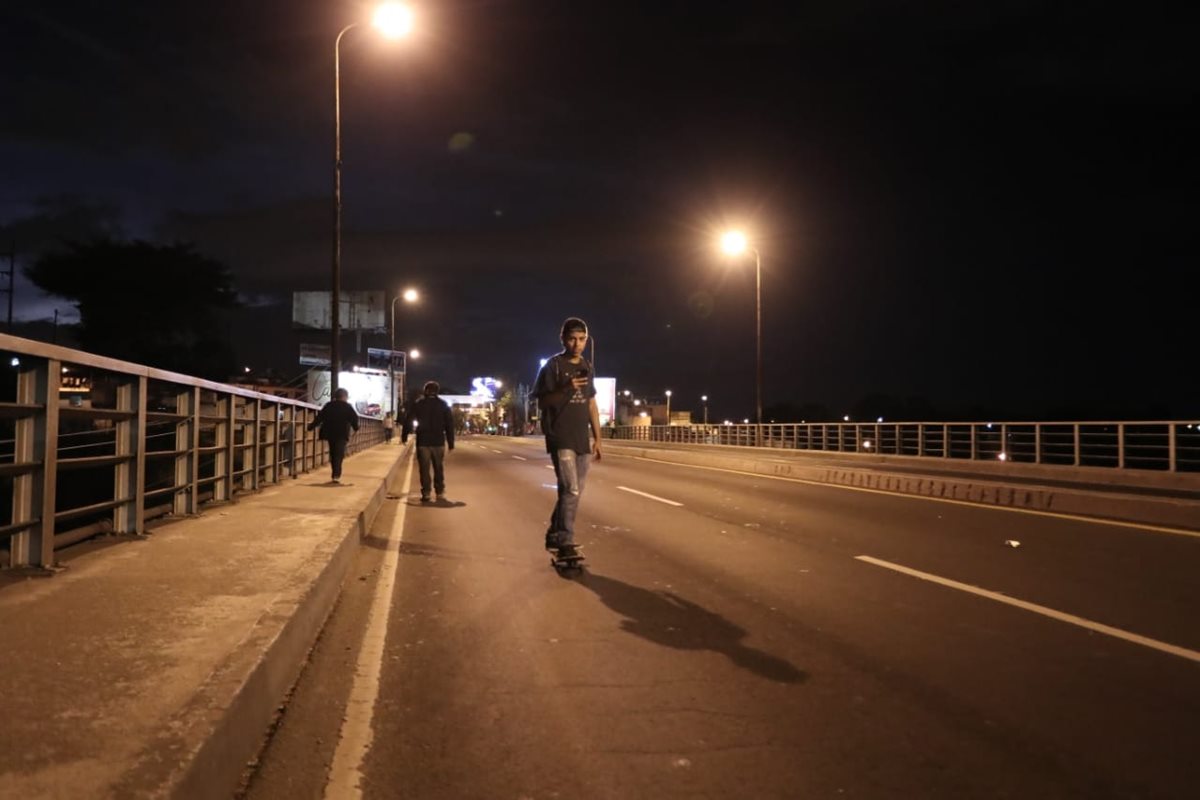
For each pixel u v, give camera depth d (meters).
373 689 5.25
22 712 3.70
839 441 39.78
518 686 5.31
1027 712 4.84
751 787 3.91
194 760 3.27
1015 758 4.22
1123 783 3.95
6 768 3.14
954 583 8.31
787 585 8.27
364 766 4.12
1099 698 5.07
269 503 12.52
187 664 4.39
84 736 3.44
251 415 14.60
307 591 6.14
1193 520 11.99
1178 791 3.86
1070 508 14.12
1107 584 8.22
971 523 12.57
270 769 4.08
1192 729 4.58
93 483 14.59
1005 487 15.73
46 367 6.59
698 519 13.33
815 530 12.02
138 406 8.64
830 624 6.77
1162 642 6.22
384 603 7.60
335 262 24.19
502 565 9.45
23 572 6.62
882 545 10.64
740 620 6.91
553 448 8.77
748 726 4.64
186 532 9.23
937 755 4.25
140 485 8.75
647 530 12.12
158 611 5.52
